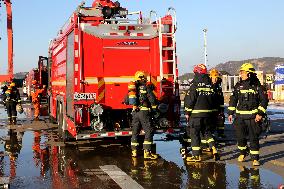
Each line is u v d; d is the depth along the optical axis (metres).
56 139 10.98
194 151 7.43
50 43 14.17
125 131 8.98
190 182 5.92
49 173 6.74
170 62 9.54
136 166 7.18
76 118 8.87
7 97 15.55
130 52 9.38
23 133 12.51
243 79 7.11
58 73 11.89
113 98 9.21
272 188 5.51
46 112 21.36
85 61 9.09
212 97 7.38
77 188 5.70
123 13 10.34
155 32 9.52
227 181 5.94
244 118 7.01
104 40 9.22
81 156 8.31
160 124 9.27
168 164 7.30
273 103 27.36
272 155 7.86
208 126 7.47
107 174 6.56
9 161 7.89
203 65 7.40
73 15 9.16
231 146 9.11
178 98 9.48
